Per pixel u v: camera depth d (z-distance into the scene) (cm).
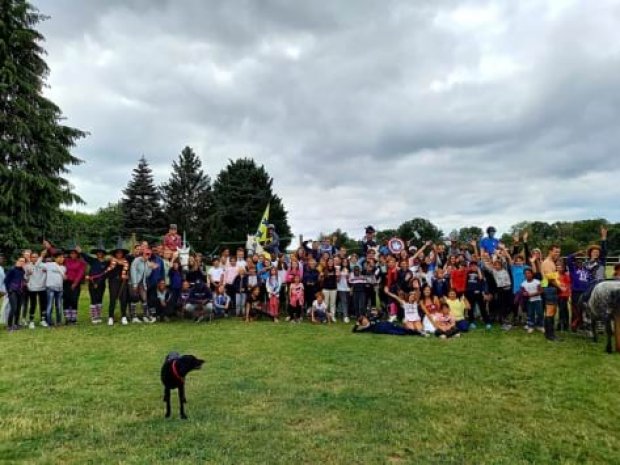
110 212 6412
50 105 2277
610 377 730
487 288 1246
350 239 3547
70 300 1255
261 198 5503
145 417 551
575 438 504
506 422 547
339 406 591
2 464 427
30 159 2166
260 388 662
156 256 1322
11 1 2155
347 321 1324
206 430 509
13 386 669
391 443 483
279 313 1457
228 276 1423
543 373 753
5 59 2123
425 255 1548
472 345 981
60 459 439
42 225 2223
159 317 1320
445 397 633
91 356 857
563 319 1160
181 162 6675
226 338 1044
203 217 6134
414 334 1119
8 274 1160
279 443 478
